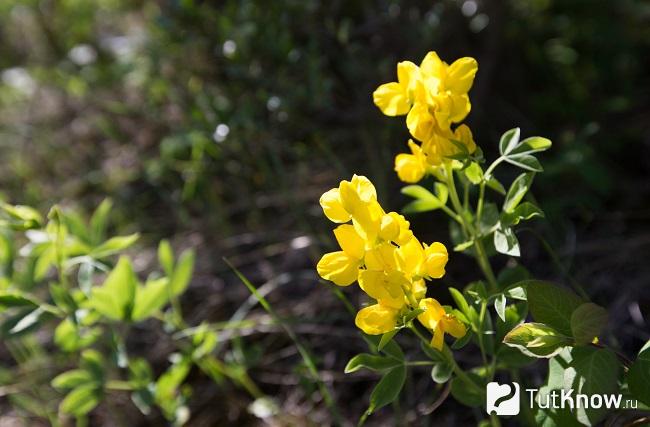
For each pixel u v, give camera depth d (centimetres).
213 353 61
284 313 62
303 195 69
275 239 69
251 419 59
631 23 83
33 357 66
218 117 70
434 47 72
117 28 97
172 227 76
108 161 83
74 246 52
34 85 96
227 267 69
